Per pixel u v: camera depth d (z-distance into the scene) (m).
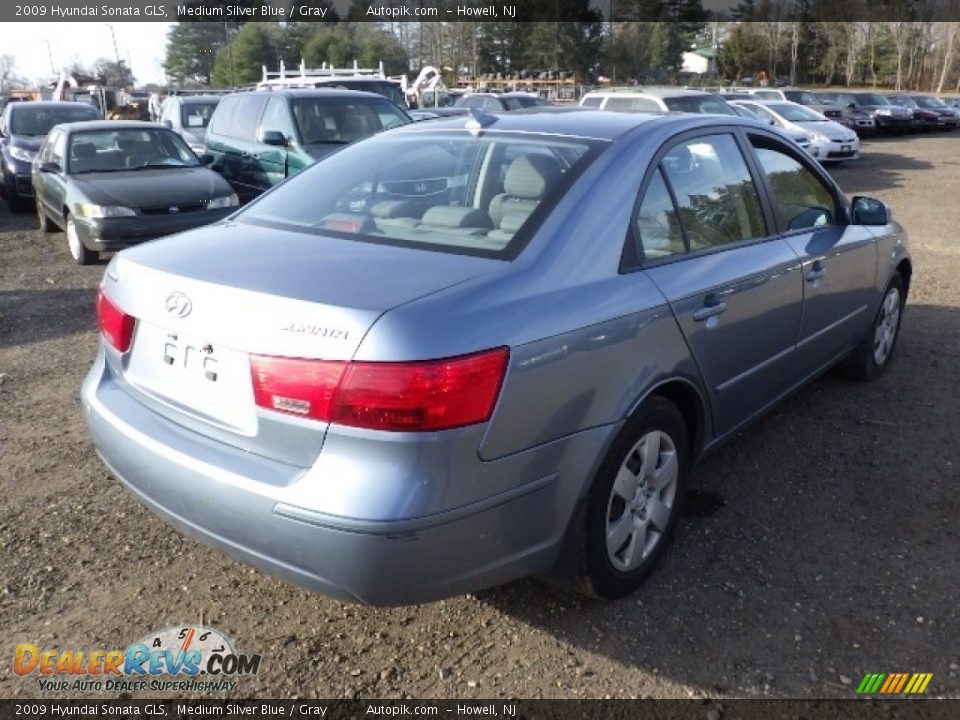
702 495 3.79
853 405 4.83
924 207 13.23
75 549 3.32
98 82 34.56
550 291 2.58
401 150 3.47
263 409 2.35
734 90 26.67
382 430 2.21
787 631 2.86
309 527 2.27
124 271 2.85
